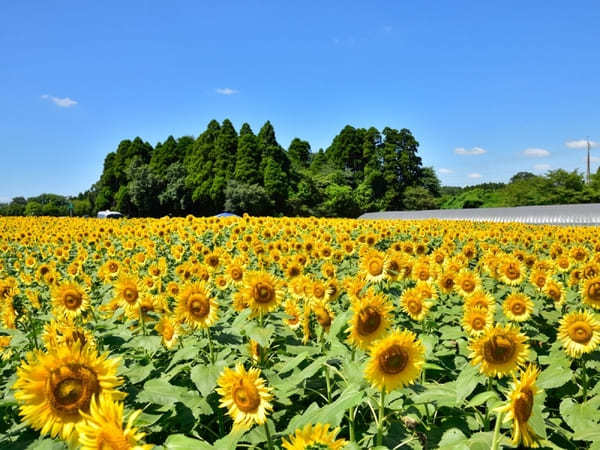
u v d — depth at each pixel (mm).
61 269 11750
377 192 92062
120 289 4887
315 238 14055
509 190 65062
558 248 11461
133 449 1745
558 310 7148
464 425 3268
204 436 3709
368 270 6172
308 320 4789
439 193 100312
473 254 10961
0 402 3207
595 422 3656
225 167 74562
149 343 4211
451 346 5117
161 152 86250
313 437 1841
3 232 20438
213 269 8172
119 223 25172
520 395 2305
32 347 4906
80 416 2201
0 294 5340
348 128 102562
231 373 2818
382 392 2734
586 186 61031
